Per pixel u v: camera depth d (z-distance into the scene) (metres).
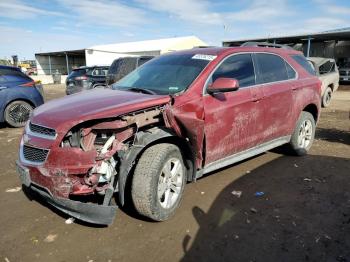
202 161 4.06
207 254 3.06
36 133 3.43
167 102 3.61
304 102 5.58
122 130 3.22
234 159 4.55
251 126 4.60
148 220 3.63
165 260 2.98
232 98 4.27
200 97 3.92
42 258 3.04
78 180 3.13
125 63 12.73
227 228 3.48
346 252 3.07
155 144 3.58
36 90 9.29
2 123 9.78
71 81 15.80
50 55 49.88
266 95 4.75
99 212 3.09
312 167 5.31
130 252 3.10
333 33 24.48
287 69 5.41
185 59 4.58
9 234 3.43
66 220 3.69
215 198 4.18
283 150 5.98
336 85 13.46
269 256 3.02
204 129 3.92
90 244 3.24
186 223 3.59
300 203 4.05
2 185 4.74
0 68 8.82
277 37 27.81
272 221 3.62
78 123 3.13
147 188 3.34
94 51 38.59
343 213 3.80
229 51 4.54
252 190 4.42
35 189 3.39
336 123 9.38
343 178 4.85
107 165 3.12
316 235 3.35
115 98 3.69
